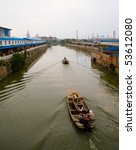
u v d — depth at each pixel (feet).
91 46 329.11
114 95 90.63
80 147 51.39
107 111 71.82
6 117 69.82
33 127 62.49
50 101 84.07
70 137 55.47
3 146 52.95
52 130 59.41
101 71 148.36
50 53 328.49
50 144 53.06
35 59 228.63
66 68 164.66
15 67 145.07
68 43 645.51
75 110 67.51
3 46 160.45
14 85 108.17
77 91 97.04
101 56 173.06
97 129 58.70
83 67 169.17
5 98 88.12
